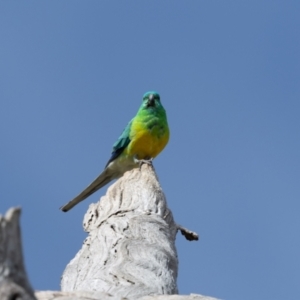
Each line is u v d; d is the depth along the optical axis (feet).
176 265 42.96
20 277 22.17
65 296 33.94
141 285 38.14
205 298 36.88
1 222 21.86
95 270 40.27
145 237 43.42
